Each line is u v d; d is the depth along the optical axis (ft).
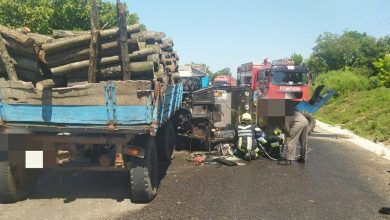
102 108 18.38
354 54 173.99
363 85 106.42
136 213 18.61
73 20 61.52
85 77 19.49
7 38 18.45
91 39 18.62
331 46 176.96
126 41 19.15
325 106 97.71
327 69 178.29
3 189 19.42
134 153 19.10
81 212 18.72
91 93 18.33
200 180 25.25
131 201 20.49
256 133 33.55
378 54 163.63
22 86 18.48
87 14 61.77
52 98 18.54
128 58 19.33
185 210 19.12
